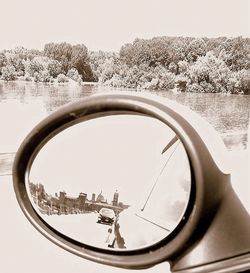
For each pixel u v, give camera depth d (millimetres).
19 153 317
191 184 296
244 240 297
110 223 320
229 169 319
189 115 317
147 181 312
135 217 314
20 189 324
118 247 317
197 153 293
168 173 307
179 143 302
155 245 307
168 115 298
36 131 315
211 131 322
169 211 305
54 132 316
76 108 302
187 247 301
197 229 297
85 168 320
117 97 301
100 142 312
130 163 308
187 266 295
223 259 294
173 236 302
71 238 323
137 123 305
